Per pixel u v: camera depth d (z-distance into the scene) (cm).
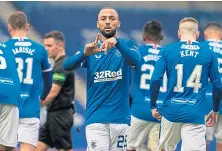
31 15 3859
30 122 2350
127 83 2136
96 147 2105
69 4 3878
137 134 2764
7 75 2172
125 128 2130
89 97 2142
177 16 3956
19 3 3853
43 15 3869
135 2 3922
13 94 2172
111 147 2138
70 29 3878
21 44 2364
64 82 2714
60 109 2747
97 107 2120
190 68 2197
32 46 2380
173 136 2256
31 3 3859
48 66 2436
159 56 2238
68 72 2708
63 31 3878
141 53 2705
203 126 2206
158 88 2242
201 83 2208
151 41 2712
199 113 2194
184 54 2202
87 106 2152
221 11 3984
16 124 2192
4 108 2162
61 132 2752
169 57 2211
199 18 3972
